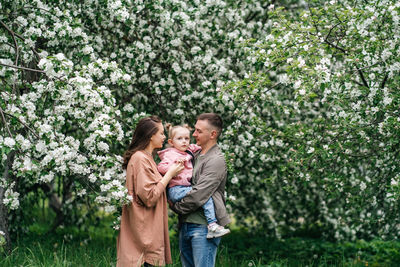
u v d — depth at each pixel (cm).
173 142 335
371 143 419
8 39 396
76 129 544
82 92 324
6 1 392
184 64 470
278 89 573
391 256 599
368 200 482
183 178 319
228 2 524
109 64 361
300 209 680
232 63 521
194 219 312
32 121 338
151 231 310
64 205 638
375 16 374
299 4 616
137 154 317
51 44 415
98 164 344
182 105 483
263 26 562
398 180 368
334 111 427
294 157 434
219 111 503
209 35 482
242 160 564
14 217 568
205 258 310
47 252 460
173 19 459
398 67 366
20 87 407
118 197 310
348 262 564
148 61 491
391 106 379
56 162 324
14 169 337
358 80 443
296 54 389
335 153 418
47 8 397
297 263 536
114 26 476
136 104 542
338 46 434
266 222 682
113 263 383
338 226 655
